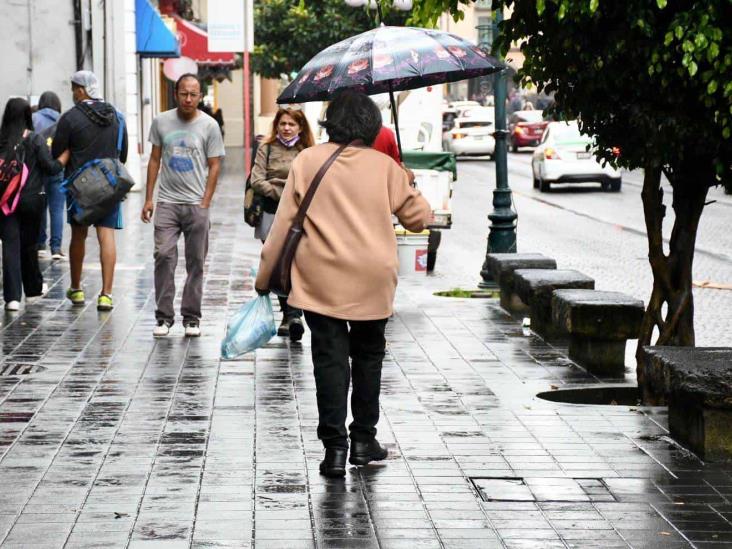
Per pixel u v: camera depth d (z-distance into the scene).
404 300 16.84
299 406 10.14
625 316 11.68
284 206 8.18
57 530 7.07
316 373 8.20
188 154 13.28
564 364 12.15
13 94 31.03
